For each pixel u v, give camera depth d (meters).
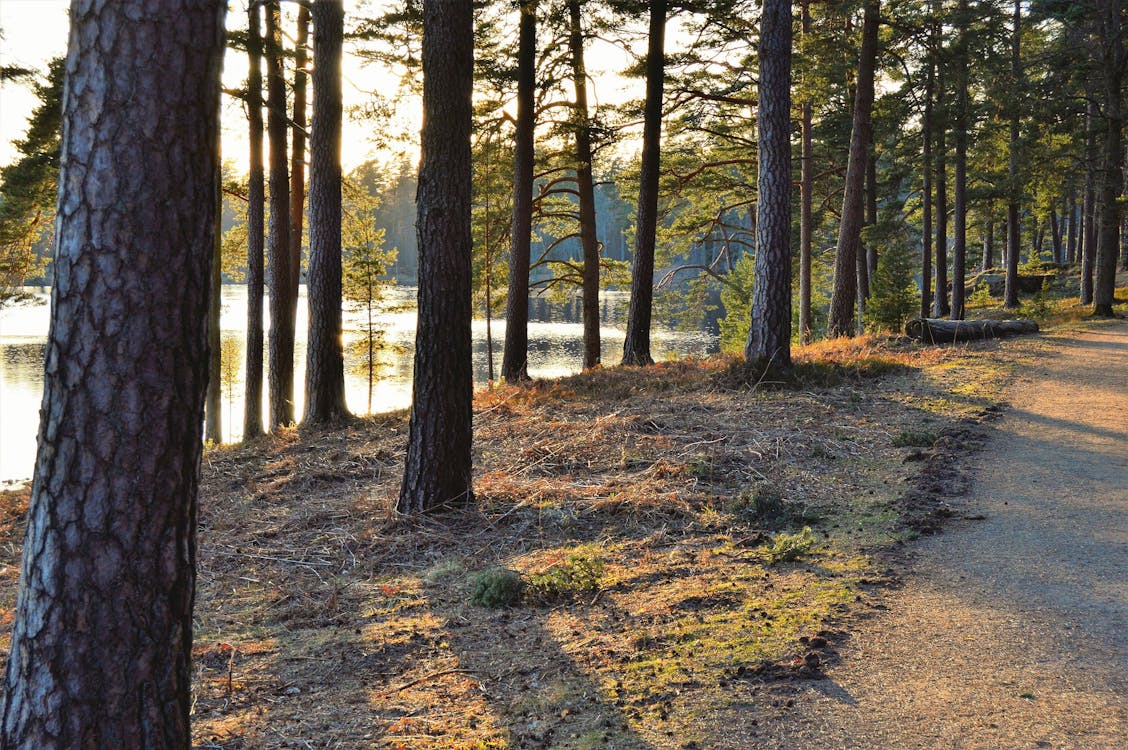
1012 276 33.88
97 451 2.67
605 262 27.80
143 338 2.70
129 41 2.64
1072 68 27.23
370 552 7.16
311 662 4.86
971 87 27.02
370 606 5.86
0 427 27.44
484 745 3.71
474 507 7.92
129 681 2.71
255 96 14.88
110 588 2.69
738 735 3.65
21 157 17.80
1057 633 4.55
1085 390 12.38
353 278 32.34
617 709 3.97
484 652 4.84
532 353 46.25
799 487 7.90
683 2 17.23
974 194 31.75
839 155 31.02
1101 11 25.98
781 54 12.61
